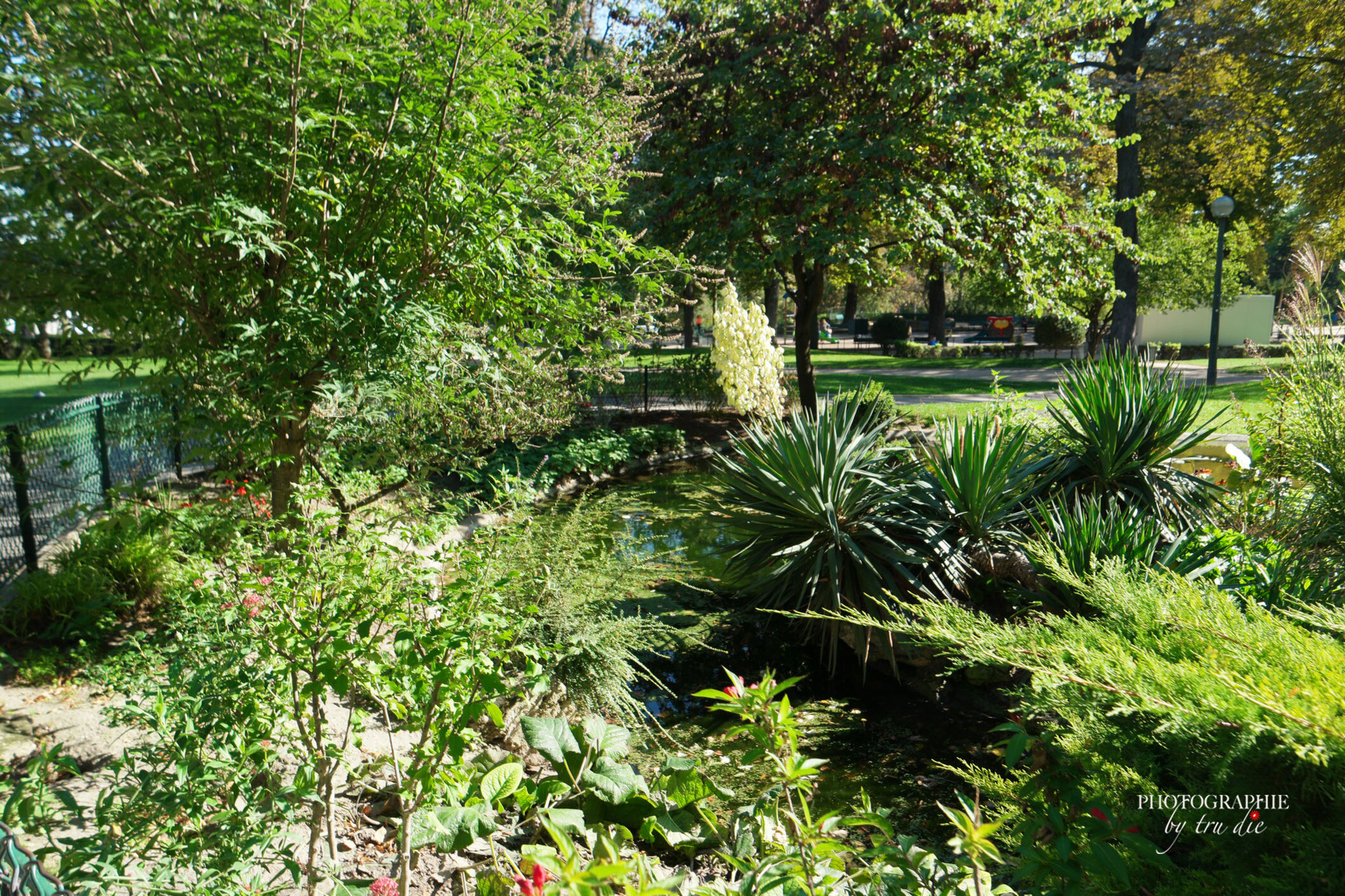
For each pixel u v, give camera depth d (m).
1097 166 20.58
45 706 4.04
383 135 4.00
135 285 3.50
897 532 6.43
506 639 2.70
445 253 4.24
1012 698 5.31
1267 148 22.52
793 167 12.17
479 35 3.85
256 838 2.18
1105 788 2.46
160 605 4.94
